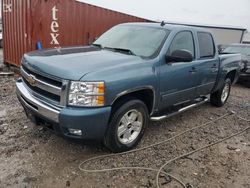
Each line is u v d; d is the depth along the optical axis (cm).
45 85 372
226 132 545
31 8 837
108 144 402
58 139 443
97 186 341
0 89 716
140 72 404
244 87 1055
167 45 459
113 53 445
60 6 898
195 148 461
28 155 393
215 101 700
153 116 500
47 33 888
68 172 363
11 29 957
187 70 500
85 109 350
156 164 400
